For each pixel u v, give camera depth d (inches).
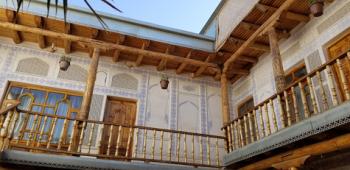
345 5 206.4
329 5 219.5
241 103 309.4
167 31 274.4
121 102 289.9
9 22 242.5
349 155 182.9
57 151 186.4
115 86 289.3
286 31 252.1
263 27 235.1
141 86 298.8
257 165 205.9
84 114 217.9
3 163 174.6
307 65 229.1
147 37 262.4
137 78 301.1
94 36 257.6
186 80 319.3
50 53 280.2
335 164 191.9
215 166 218.8
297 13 229.6
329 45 215.2
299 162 173.6
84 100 225.5
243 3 239.6
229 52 280.1
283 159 185.0
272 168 216.5
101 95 280.5
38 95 264.1
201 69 303.0
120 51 279.7
